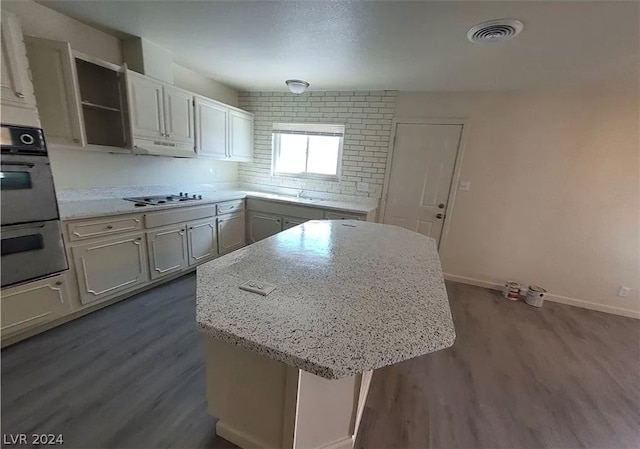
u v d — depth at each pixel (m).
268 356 0.75
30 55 1.85
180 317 2.30
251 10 1.78
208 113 3.21
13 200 1.67
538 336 2.47
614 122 2.77
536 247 3.23
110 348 1.90
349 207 3.39
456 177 3.36
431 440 1.43
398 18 1.75
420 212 3.59
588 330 2.62
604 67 2.24
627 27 1.65
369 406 1.62
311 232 2.00
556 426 1.55
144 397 1.53
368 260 1.47
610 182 2.87
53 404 1.46
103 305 2.37
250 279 1.16
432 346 0.80
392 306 1.00
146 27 2.14
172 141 2.79
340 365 0.70
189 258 3.05
